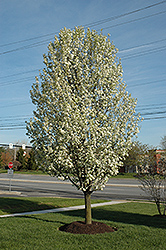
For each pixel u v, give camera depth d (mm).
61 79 7047
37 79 7484
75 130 6520
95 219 9164
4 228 7496
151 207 12375
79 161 6727
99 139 6797
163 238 6582
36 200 13867
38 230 7246
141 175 10852
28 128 7371
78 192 19453
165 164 10375
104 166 6867
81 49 7566
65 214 10320
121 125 7059
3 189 20844
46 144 7023
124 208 11969
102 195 17672
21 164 48375
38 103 7414
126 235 6816
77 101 6902
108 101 7223
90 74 7301
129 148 7180
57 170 7027
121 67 7652
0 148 57000
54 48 7609
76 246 5883
